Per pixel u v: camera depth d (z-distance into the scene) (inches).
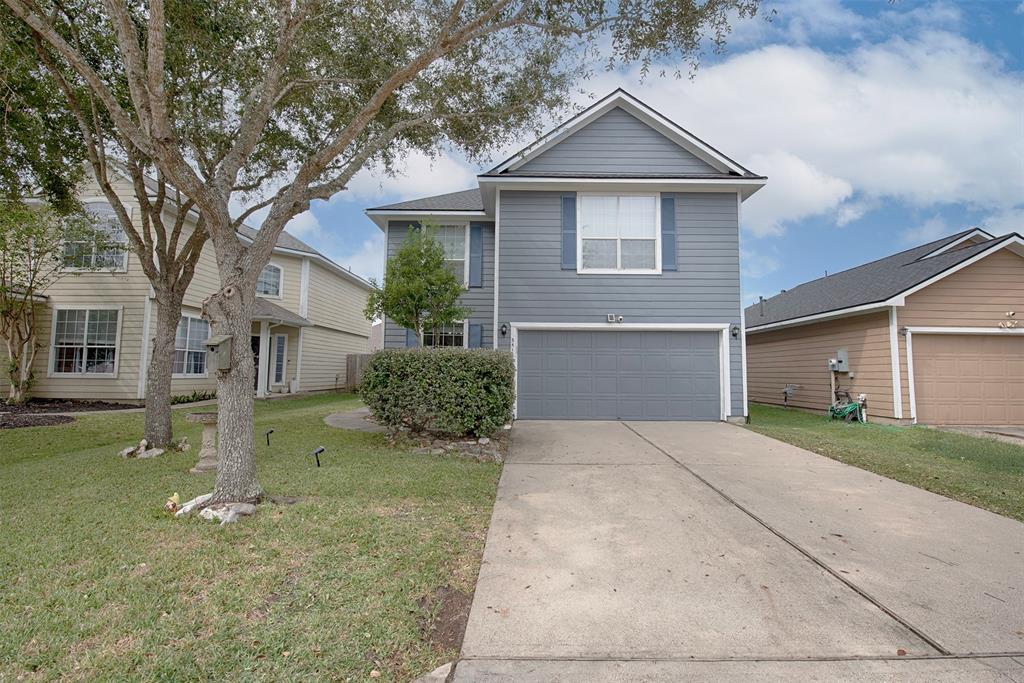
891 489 220.5
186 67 284.5
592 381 440.8
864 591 128.0
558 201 450.6
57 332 536.4
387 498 194.2
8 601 112.9
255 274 191.8
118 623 104.8
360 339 951.0
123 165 330.6
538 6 240.2
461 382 307.9
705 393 438.6
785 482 231.3
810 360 561.3
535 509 190.7
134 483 215.0
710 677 94.5
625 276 443.2
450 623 113.7
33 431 360.2
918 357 440.8
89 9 263.7
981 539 162.9
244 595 117.6
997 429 423.8
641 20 236.4
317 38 280.7
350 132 203.3
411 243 411.8
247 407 184.4
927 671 96.7
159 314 298.2
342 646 100.7
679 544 157.6
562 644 105.2
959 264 428.8
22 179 331.0
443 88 290.0
